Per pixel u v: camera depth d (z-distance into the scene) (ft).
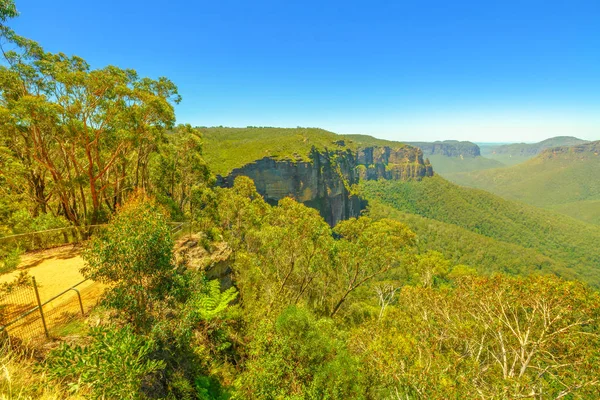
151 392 25.71
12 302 29.84
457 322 48.03
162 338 25.63
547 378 37.70
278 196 382.42
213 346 39.19
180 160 105.91
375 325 60.39
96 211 61.46
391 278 143.74
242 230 128.77
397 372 41.16
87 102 53.47
